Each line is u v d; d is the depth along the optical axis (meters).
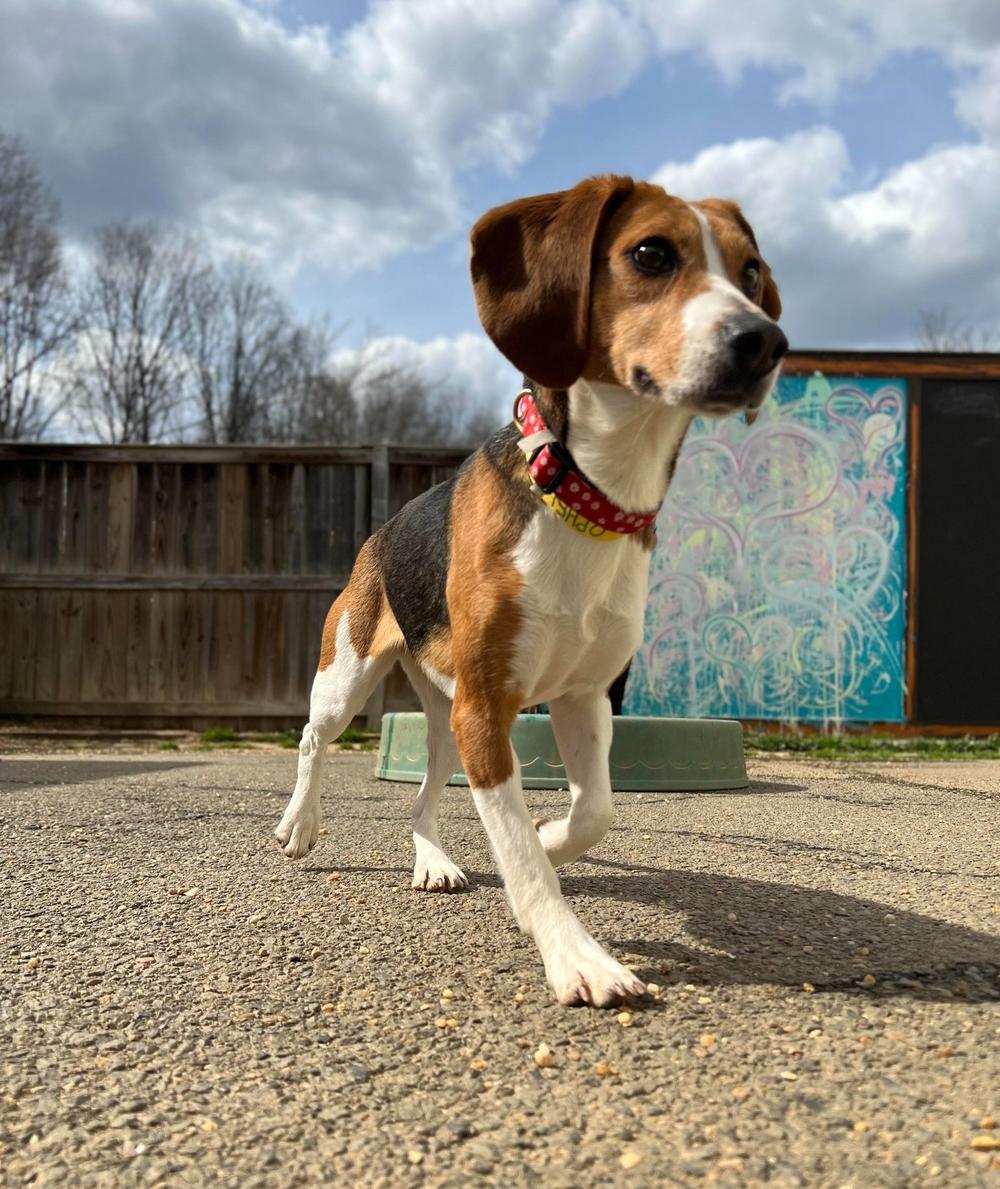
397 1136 0.42
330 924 0.72
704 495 2.38
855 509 2.38
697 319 0.57
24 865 0.90
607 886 0.83
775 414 2.38
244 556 2.44
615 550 0.66
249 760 1.91
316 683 0.96
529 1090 0.46
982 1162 0.39
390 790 1.43
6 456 2.42
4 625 2.43
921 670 2.37
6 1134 0.43
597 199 0.63
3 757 1.98
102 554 2.44
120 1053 0.50
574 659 0.67
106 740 2.33
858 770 1.78
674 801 1.33
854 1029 0.53
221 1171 0.40
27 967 0.63
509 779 0.64
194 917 0.74
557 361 0.63
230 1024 0.54
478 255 0.66
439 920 0.73
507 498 0.66
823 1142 0.41
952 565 2.37
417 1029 0.53
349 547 2.45
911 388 2.37
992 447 2.37
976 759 2.01
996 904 0.78
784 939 0.68
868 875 0.88
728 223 0.64
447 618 0.77
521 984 0.60
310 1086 0.47
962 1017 0.54
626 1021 0.54
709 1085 0.46
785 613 2.38
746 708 2.37
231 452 2.43
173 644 2.43
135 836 1.04
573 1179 0.39
